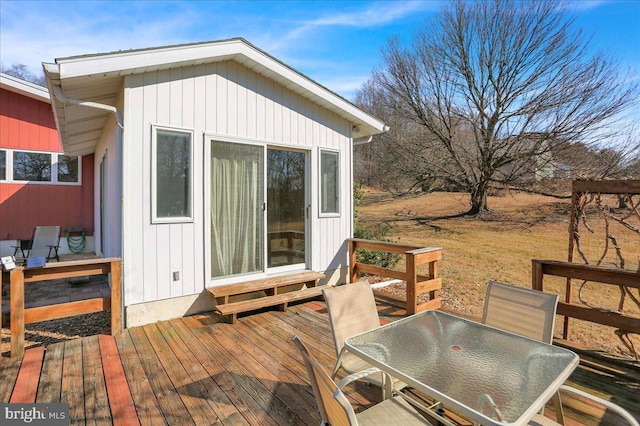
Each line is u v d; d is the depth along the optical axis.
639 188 3.30
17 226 8.08
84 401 2.35
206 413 2.22
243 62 4.48
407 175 14.12
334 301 2.48
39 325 4.31
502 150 11.80
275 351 3.16
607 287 6.21
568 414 2.23
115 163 4.64
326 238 5.51
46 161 8.48
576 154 10.48
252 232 4.66
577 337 4.37
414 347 1.91
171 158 3.96
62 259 7.77
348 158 5.82
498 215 12.12
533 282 3.56
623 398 2.43
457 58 11.91
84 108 4.52
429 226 12.07
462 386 1.51
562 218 10.67
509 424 1.23
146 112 3.79
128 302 3.68
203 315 4.12
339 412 1.21
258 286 4.31
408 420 1.66
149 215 3.81
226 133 4.39
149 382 2.60
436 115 12.66
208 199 4.23
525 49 10.80
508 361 1.74
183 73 4.04
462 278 6.91
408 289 4.22
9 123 7.99
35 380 2.61
